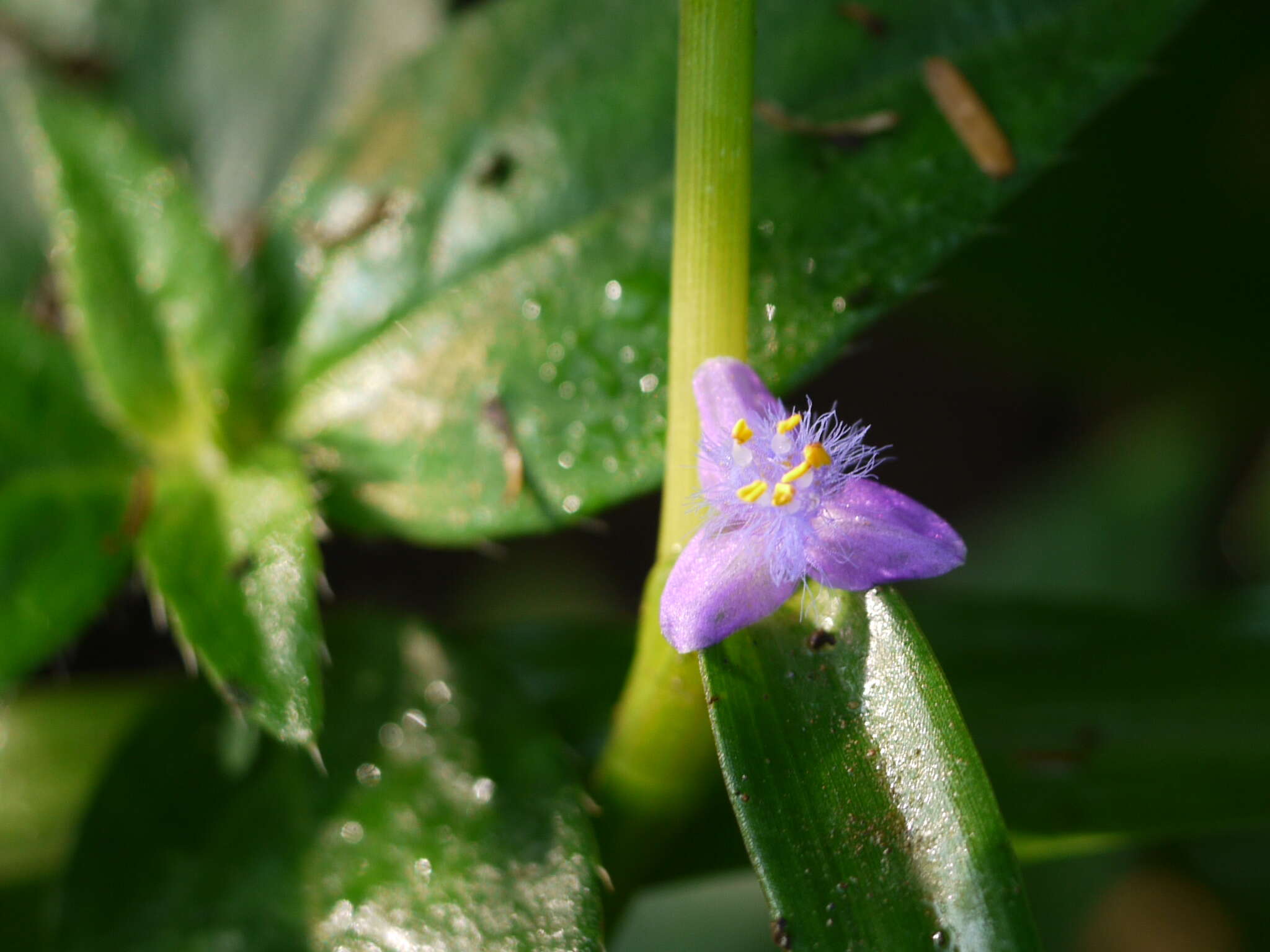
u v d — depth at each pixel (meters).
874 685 0.09
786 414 0.09
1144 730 0.12
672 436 0.09
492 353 0.11
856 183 0.11
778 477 0.09
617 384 0.11
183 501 0.11
